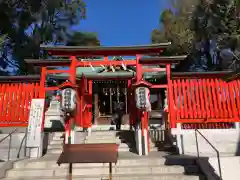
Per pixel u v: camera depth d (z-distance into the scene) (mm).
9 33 28359
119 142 14070
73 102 12367
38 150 11766
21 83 14414
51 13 32562
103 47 13391
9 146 11820
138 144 11898
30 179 8891
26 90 14234
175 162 10102
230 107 13805
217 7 29625
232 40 29094
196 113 13672
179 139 12312
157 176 8859
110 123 23344
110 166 7277
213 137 13102
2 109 13977
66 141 12312
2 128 15094
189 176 8859
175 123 13469
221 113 13680
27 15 29781
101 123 23375
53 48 13406
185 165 9852
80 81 17562
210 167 9484
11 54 30531
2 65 31078
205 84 14133
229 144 12938
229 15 29375
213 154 12234
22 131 15023
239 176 10320
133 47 13438
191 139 13047
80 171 9547
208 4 30859
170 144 13508
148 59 13469
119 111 20766
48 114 22172
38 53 31219
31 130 12031
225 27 29828
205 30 32969
